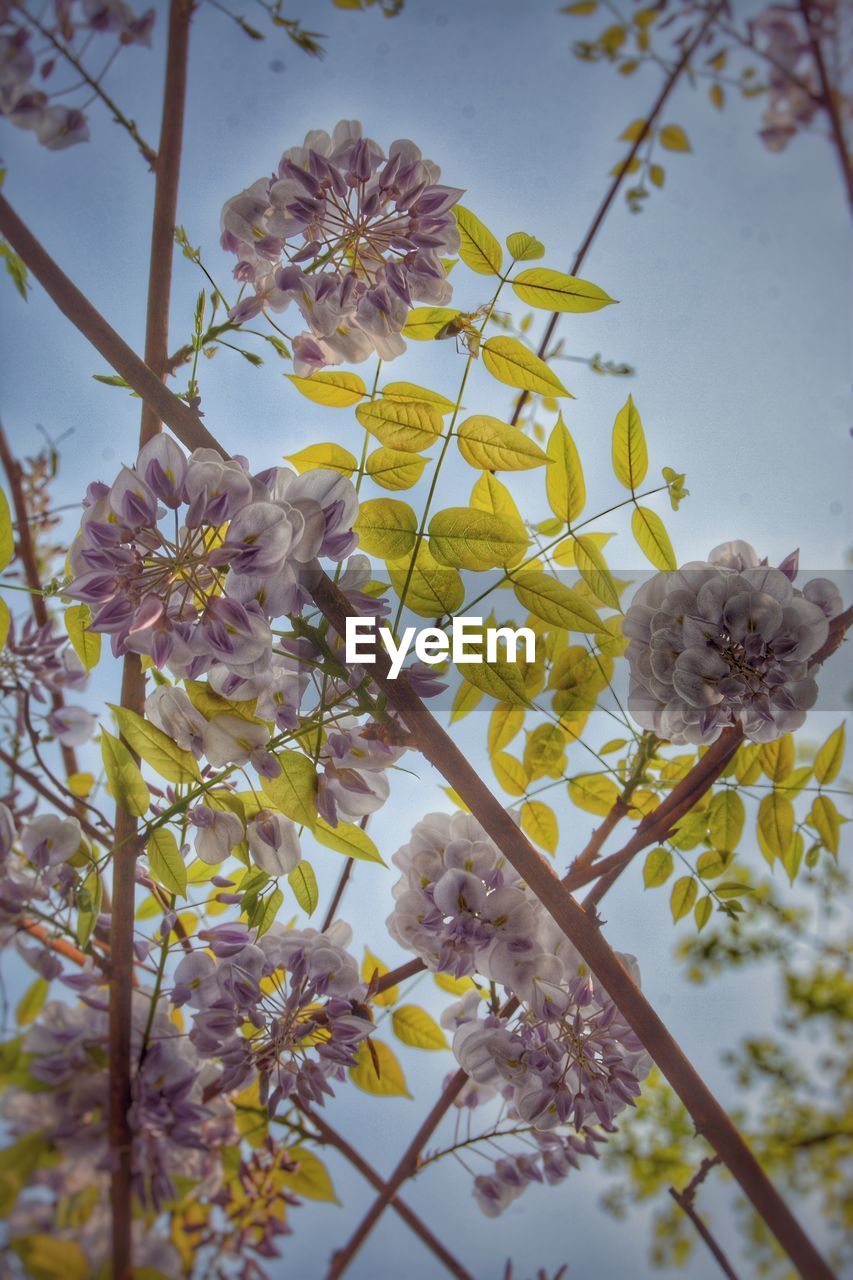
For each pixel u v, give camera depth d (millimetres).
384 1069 594
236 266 547
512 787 590
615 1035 546
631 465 552
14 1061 541
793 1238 522
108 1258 517
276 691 526
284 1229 567
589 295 534
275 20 574
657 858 591
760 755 591
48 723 612
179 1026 576
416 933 551
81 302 516
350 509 515
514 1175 595
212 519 491
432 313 546
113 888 532
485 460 532
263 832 539
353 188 530
